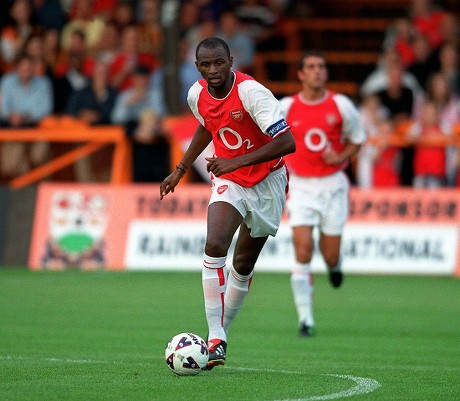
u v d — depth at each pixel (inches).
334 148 1465.3
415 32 2901.1
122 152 2493.8
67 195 2477.9
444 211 2308.1
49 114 2728.8
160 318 1592.0
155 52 2888.8
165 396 868.0
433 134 2410.2
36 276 2283.5
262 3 3331.7
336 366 1109.7
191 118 2440.9
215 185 1024.9
